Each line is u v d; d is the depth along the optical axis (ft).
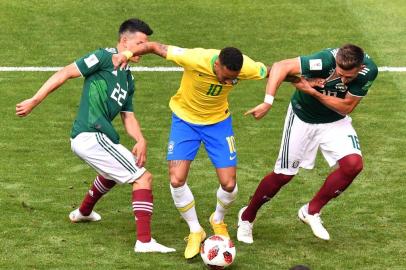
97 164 80.48
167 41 147.23
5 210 88.99
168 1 162.81
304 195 95.50
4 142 109.60
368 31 152.56
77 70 79.56
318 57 78.33
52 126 115.75
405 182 99.19
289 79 78.74
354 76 76.64
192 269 76.33
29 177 98.68
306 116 81.76
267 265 77.87
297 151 82.28
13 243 80.94
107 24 152.87
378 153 108.17
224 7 161.17
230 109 123.03
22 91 127.85
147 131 114.83
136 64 140.15
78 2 160.56
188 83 78.07
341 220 88.94
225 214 90.63
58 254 78.79
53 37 147.95
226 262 74.79
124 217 88.58
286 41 148.56
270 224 88.17
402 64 140.26
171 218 89.10
